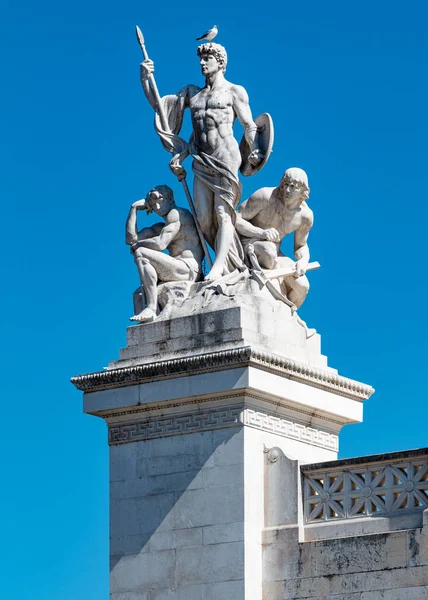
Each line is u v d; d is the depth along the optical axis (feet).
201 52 93.30
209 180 91.71
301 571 83.25
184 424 87.10
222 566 84.28
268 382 85.81
